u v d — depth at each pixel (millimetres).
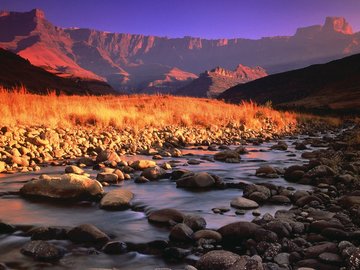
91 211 6441
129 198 7012
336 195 7656
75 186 7242
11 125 14328
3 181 8430
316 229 5375
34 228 5434
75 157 11938
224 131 21391
